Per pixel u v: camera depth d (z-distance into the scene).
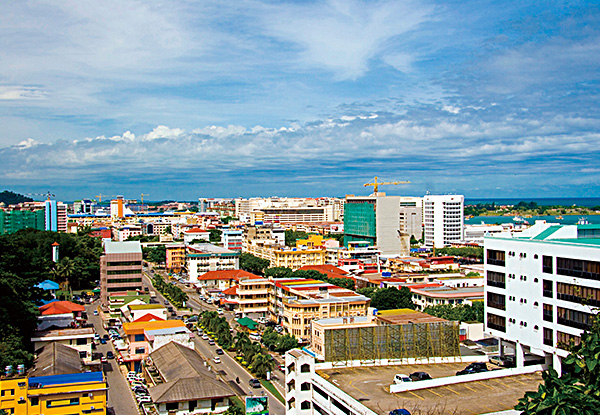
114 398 141.25
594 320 98.56
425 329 122.75
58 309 192.62
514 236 139.00
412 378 104.56
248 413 121.25
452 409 87.75
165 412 122.94
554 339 117.88
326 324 164.25
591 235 134.25
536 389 98.00
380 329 119.81
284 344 182.62
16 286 160.62
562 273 116.44
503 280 133.50
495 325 136.00
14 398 113.81
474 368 111.88
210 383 130.12
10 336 143.88
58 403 114.81
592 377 83.56
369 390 97.75
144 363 161.38
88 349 163.88
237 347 180.75
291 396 107.50
